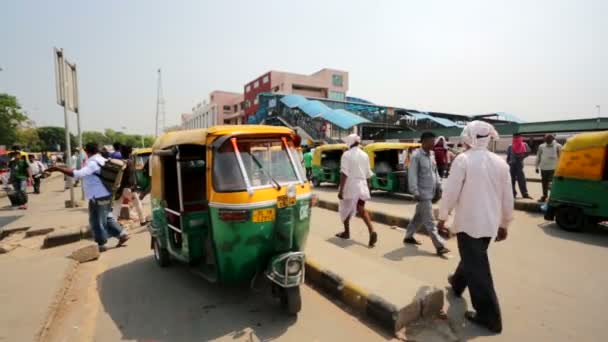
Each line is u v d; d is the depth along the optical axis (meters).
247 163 3.47
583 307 3.57
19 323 3.21
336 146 13.52
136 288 4.29
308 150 19.55
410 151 10.69
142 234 7.11
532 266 4.73
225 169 3.42
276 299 3.87
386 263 4.91
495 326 3.10
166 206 4.55
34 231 7.02
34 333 3.05
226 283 3.56
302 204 3.59
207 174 3.49
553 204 6.76
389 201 10.31
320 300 3.85
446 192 3.27
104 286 4.38
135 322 3.46
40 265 4.77
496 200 3.15
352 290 3.63
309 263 4.38
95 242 5.86
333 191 12.99
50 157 34.97
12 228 7.20
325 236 6.44
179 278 4.59
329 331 3.21
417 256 5.21
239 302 3.83
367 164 5.79
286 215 3.42
